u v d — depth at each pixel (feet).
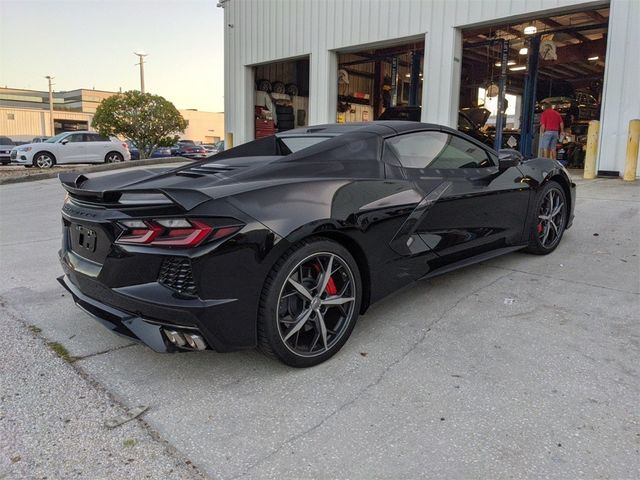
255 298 7.51
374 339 9.21
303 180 8.45
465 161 11.78
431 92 35.12
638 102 26.45
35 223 22.17
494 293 11.24
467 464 5.88
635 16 26.09
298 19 43.73
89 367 8.48
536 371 7.88
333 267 8.46
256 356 8.79
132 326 7.57
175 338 7.31
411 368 8.12
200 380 8.00
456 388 7.48
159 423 6.88
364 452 6.17
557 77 61.05
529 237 13.32
